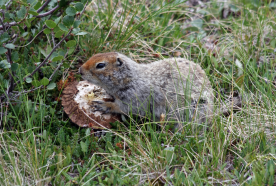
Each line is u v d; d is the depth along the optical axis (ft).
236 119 32.91
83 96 34.88
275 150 29.40
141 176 27.89
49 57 34.04
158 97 34.88
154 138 31.27
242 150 30.22
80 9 32.71
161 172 28.25
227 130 32.73
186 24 51.29
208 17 52.31
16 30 36.19
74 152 30.27
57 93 37.04
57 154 28.91
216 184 27.35
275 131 32.01
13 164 26.35
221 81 40.96
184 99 34.37
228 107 35.06
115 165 28.09
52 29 32.73
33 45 40.01
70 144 31.24
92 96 35.17
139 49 42.47
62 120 34.35
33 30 36.70
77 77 39.45
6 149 27.81
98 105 34.58
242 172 27.17
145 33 45.91
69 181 26.73
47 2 34.63
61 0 35.09
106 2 49.34
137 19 46.85
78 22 32.55
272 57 43.96
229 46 45.16
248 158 28.78
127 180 27.04
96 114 34.22
